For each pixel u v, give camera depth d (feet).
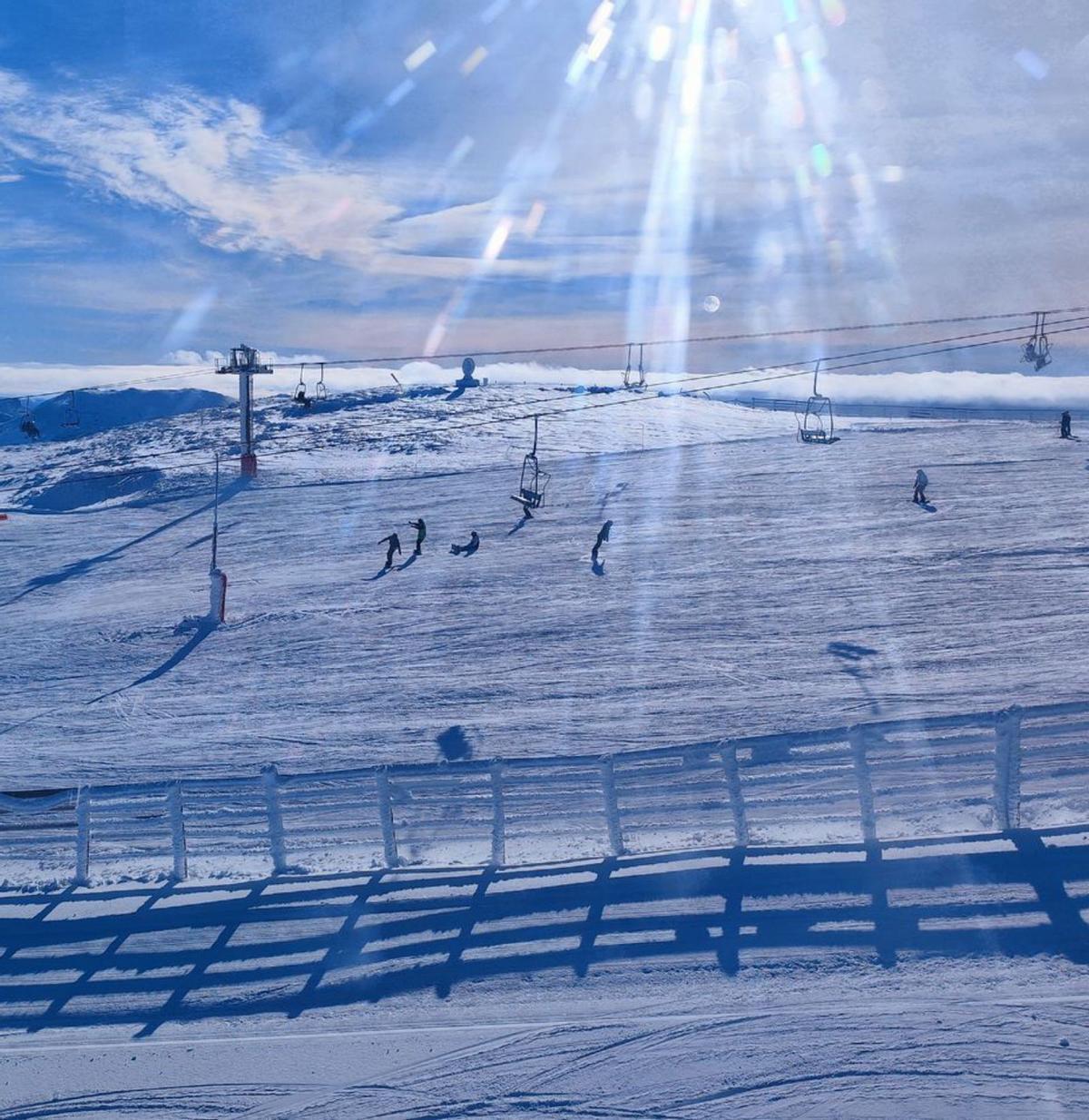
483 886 36.40
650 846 39.27
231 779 41.04
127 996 31.63
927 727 36.42
